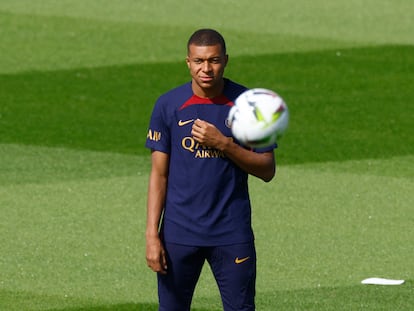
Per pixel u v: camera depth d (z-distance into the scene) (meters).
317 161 44.88
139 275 31.66
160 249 22.67
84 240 34.72
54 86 56.94
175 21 71.12
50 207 38.19
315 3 76.88
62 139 47.66
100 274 31.69
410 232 35.91
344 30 69.88
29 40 66.06
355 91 56.78
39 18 71.00
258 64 61.88
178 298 23.28
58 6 74.44
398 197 39.91
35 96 55.06
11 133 48.53
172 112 22.45
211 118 22.33
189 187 22.50
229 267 22.81
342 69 60.97
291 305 29.20
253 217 37.34
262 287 30.66
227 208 22.59
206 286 30.86
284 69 60.97
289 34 68.62
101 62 61.75
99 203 38.69
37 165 43.62
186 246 22.69
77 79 58.34
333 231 35.91
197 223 22.58
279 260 33.00
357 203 39.09
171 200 22.77
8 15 71.50
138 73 59.72
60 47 64.75
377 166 44.19
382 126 50.56
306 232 35.75
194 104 22.34
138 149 46.31
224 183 22.52
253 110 21.33
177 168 22.62
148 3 75.75
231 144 21.92
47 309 28.94
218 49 21.78
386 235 35.56
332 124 50.81
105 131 49.09
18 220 36.72
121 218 37.03
